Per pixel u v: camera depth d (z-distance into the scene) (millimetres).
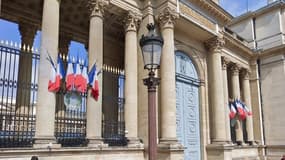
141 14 25156
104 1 22266
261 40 44594
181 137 27594
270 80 42312
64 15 27719
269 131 41375
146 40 11734
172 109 22984
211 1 29047
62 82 19594
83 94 21578
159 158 22219
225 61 37375
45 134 17188
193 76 30688
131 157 21594
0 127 17641
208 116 30672
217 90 30438
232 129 38500
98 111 20234
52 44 18625
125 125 22594
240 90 43781
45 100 17578
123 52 31719
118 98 24984
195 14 28078
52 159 17125
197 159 28969
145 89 23500
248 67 43688
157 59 11609
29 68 24297
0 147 16266
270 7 43812
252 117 42875
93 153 19312
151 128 11188
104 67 25562
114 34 30922
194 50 30969
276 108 41094
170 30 24297
